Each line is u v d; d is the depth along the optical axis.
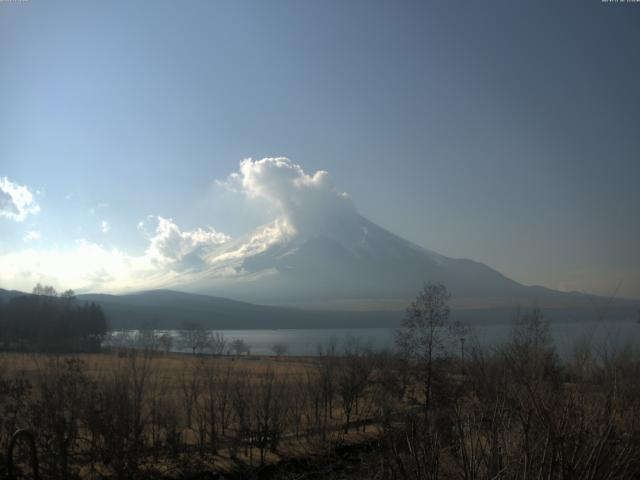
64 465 16.77
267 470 23.27
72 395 17.84
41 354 20.53
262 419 28.17
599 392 10.55
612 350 11.05
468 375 17.55
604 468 8.54
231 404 29.28
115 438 18.58
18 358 20.42
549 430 8.33
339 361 39.16
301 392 32.09
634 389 10.38
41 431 16.73
